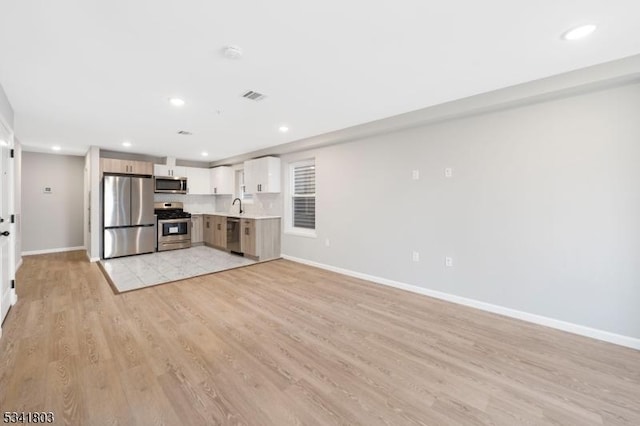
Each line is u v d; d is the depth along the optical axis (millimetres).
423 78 2457
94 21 1635
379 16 1632
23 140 4754
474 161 3117
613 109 2354
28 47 1903
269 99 2916
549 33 1812
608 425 1528
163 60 2104
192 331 2562
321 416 1577
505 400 1715
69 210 6340
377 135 3998
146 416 1557
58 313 2910
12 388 1756
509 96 2635
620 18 1659
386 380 1897
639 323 2291
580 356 2188
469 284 3197
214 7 1532
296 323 2750
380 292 3666
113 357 2123
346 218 4465
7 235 2830
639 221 2277
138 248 5910
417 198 3607
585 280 2514
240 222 5848
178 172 6723
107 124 3783
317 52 2021
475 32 1801
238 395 1737
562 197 2605
